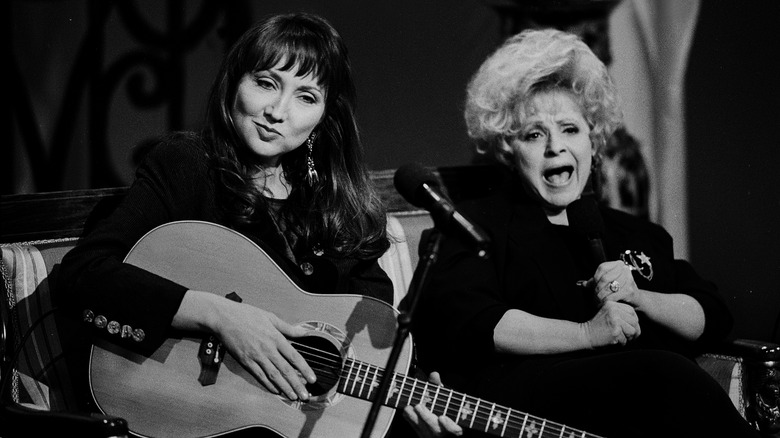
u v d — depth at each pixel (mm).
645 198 11852
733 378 8547
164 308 7039
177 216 7656
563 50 8750
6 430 6797
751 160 11977
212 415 7117
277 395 7219
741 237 11992
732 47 11945
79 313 7129
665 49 11773
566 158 8633
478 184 9969
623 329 7934
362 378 7316
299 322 7414
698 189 11953
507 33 11109
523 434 7262
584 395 7523
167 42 10141
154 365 7137
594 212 8352
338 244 8086
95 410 7566
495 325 8086
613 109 9047
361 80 10641
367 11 10672
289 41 7629
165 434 7051
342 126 8227
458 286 8375
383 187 9805
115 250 7324
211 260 7426
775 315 11852
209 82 10258
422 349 8773
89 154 10000
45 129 9906
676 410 7289
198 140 7891
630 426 7578
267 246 7758
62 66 9906
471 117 9219
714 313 8703
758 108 11969
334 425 7246
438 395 7324
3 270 7602
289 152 8164
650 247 8945
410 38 10820
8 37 9758
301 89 7691
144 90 10109
